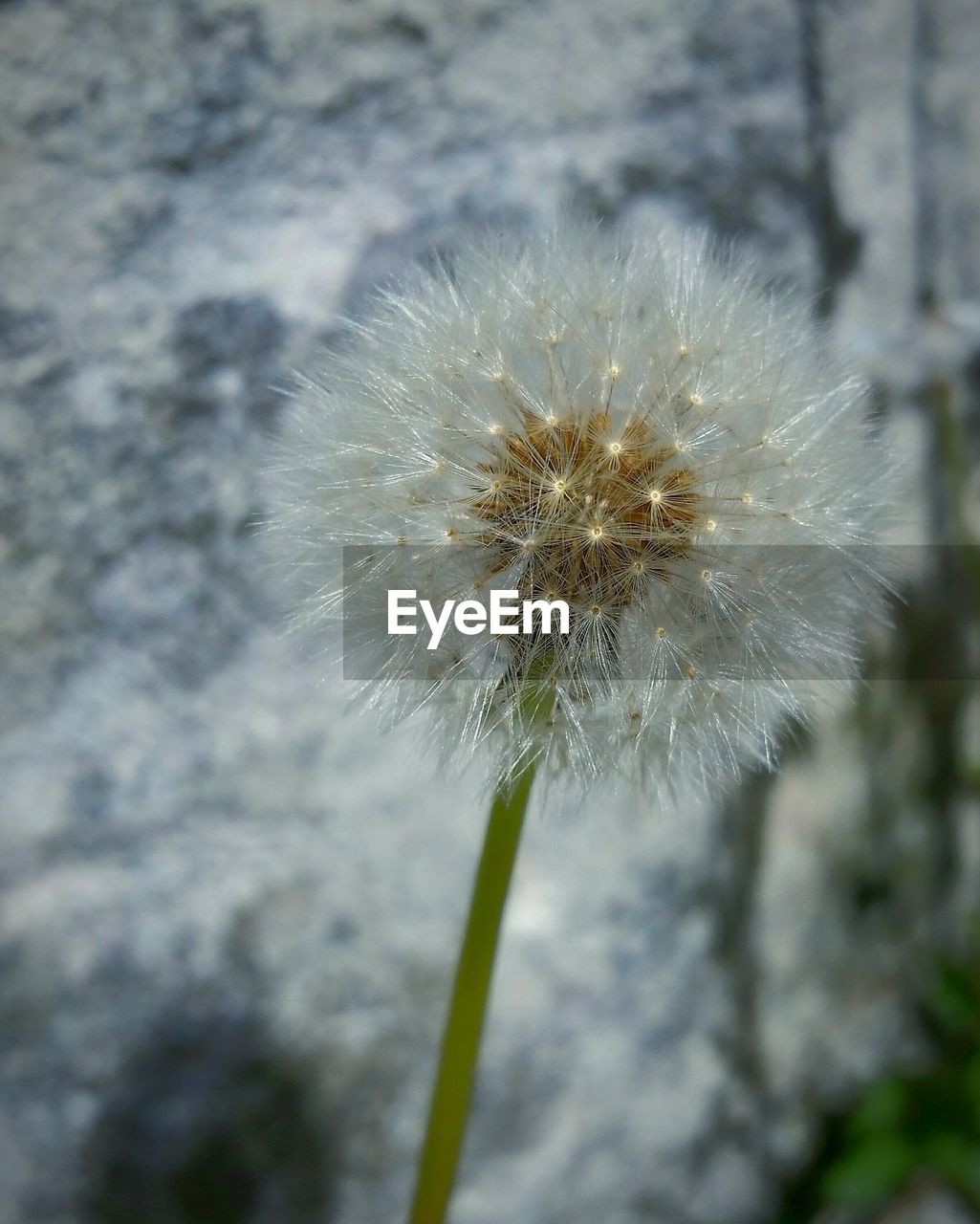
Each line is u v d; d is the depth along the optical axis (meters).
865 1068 0.18
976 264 0.18
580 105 0.15
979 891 0.19
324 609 0.11
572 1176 0.17
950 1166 0.17
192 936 0.15
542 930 0.16
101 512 0.14
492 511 0.11
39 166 0.14
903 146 0.17
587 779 0.11
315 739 0.15
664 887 0.17
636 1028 0.17
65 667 0.15
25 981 0.15
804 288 0.16
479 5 0.15
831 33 0.16
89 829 0.15
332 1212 0.16
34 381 0.14
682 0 0.15
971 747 0.18
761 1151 0.18
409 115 0.15
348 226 0.15
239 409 0.14
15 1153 0.15
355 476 0.11
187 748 0.15
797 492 0.11
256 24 0.14
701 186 0.16
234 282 0.14
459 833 0.16
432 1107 0.12
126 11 0.14
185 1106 0.16
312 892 0.16
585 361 0.11
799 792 0.17
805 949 0.18
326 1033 0.16
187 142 0.14
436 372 0.11
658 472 0.11
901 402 0.17
